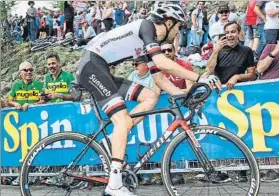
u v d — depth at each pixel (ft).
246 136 15.37
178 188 14.39
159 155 15.61
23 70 17.43
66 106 16.66
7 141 17.33
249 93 15.33
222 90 15.52
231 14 17.53
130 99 11.81
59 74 17.37
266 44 17.21
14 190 15.96
